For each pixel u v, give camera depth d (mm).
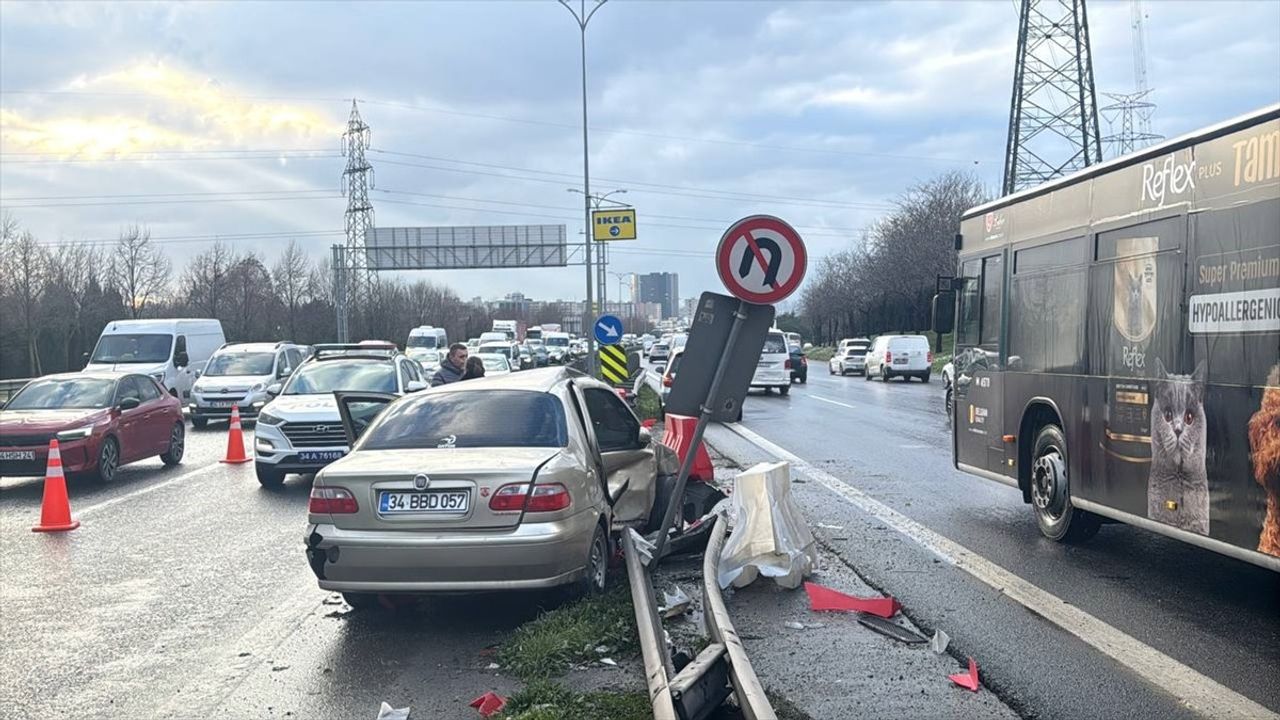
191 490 14242
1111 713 5238
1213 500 7004
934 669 5965
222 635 7070
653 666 5039
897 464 15547
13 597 8234
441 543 6727
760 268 7980
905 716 5223
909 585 7938
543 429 7516
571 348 74312
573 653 6199
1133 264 8102
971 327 11766
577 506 7105
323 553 6910
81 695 5887
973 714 5246
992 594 7656
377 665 6324
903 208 67875
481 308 146625
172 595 8234
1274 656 6156
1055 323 9570
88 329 55062
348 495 6910
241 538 10672
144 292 57250
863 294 77375
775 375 34500
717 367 8141
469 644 6711
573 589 7293
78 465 14320
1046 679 5746
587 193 40594
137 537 10797
